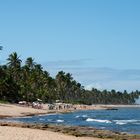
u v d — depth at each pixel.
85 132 43.94
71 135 39.94
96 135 40.84
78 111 146.75
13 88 140.38
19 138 29.53
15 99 141.25
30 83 175.25
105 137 39.62
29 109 111.06
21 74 179.25
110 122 79.56
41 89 182.00
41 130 42.59
